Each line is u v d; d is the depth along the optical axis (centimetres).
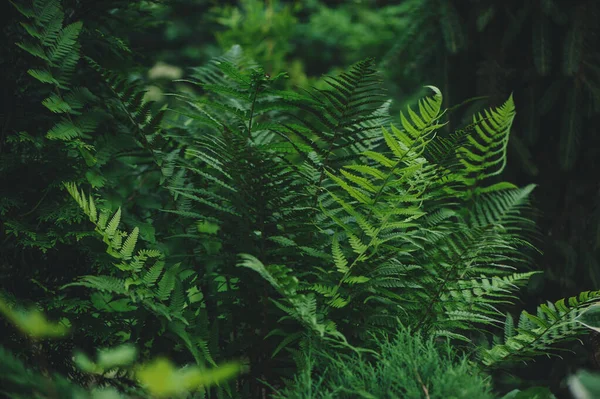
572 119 260
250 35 417
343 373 166
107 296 211
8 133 198
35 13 191
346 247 193
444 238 185
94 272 202
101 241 189
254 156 174
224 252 202
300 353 175
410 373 157
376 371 165
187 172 217
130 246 170
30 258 197
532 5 270
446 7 282
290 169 203
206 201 188
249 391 195
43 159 190
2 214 187
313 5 652
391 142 176
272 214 191
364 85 184
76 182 192
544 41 264
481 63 276
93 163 192
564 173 275
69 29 193
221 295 192
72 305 178
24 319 129
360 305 187
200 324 183
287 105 191
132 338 189
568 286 258
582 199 268
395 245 195
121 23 236
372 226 181
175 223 213
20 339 180
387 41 471
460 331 215
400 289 195
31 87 202
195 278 202
